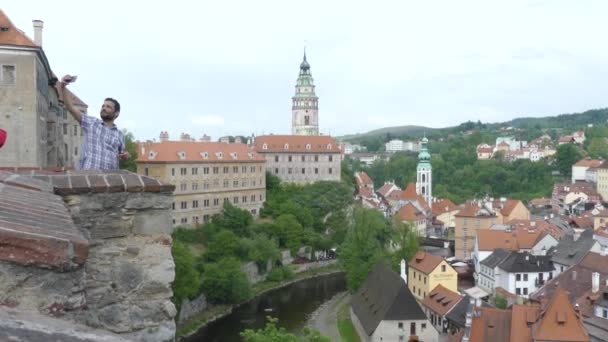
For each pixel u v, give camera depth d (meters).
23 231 6.88
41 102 54.59
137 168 121.31
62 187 12.31
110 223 13.09
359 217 103.62
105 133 15.51
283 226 126.12
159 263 13.60
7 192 9.40
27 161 50.94
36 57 51.06
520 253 99.19
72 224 8.42
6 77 50.12
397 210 176.50
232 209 124.62
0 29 50.16
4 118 50.19
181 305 82.44
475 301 62.59
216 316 89.62
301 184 160.88
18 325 4.89
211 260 104.81
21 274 6.98
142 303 13.38
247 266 106.44
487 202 159.88
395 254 101.88
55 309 7.31
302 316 90.19
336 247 134.62
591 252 84.81
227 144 136.50
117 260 13.15
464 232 135.12
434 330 73.06
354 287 96.75
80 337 5.02
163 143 124.38
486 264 103.69
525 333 54.50
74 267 7.20
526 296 90.94
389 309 72.81
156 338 13.45
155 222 13.62
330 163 171.25
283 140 170.75
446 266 92.19
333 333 81.69
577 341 52.84
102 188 12.88
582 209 193.25
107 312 12.98
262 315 90.75
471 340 55.75
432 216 190.88
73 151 86.69
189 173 123.88
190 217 124.12
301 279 117.00
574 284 78.88
